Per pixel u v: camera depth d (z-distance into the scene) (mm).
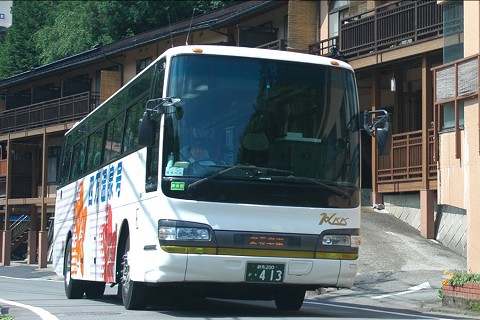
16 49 43406
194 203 11656
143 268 12352
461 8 19219
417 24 26578
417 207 27234
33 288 25219
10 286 26656
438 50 25812
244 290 12891
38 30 44938
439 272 21766
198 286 12234
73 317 12828
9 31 42500
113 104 16234
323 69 12641
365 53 28922
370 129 12453
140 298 13656
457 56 19312
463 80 18500
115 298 19188
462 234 24328
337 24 33219
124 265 14055
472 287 15531
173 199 11641
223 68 12227
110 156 16000
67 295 19438
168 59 12195
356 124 12648
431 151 26188
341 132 12500
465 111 18375
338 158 12367
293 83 12438
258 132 12102
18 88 48438
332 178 12266
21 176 49812
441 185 19312
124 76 44938
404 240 25031
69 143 21812
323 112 12469
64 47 46031
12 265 47781
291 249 11875
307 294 20781
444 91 19344
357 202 12398
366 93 32969
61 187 22188
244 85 12234
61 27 46406
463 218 24453
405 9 27141
